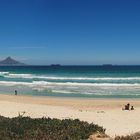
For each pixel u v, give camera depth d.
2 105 24.09
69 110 22.67
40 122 11.51
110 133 14.04
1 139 9.50
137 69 110.81
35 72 91.31
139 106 27.42
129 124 16.86
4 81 53.66
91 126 11.23
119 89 41.75
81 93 37.69
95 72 90.44
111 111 23.09
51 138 9.72
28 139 9.61
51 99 31.62
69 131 10.34
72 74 78.56
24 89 42.25
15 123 11.25
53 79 58.12
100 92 38.69
